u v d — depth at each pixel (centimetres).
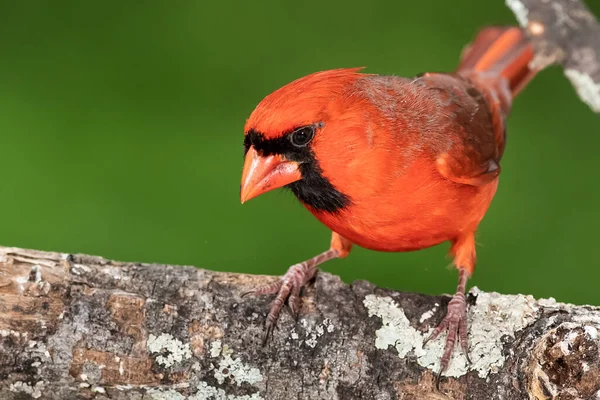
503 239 1075
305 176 679
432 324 662
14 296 621
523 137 1166
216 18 1250
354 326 658
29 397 619
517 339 643
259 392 643
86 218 1041
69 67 1191
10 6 1233
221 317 648
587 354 592
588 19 662
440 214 727
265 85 1198
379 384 647
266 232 1058
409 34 1238
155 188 1075
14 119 1116
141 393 631
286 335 651
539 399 603
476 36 980
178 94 1179
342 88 670
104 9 1248
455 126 748
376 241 730
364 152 671
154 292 645
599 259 1060
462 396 643
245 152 686
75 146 1101
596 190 1114
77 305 627
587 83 653
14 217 1035
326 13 1259
